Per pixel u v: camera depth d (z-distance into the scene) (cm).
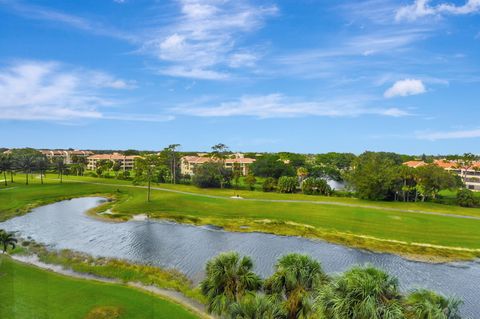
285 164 14550
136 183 10269
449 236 5231
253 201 8050
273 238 5166
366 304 1273
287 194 9419
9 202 7512
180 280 3459
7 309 1953
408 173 8556
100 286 3108
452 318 1350
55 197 8488
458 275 3859
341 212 6800
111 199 8625
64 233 5269
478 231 5475
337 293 1388
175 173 12081
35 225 5772
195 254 4331
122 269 3722
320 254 4466
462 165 12438
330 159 18225
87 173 14888
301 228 5703
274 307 1644
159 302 2852
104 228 5634
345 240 5075
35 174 13688
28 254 4188
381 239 5112
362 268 1498
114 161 17438
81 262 3928
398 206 7675
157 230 5541
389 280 1424
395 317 1248
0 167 10256
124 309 2647
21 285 2438
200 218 6353
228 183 11125
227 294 1953
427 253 4559
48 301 2402
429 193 8600
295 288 1809
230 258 2055
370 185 8344
